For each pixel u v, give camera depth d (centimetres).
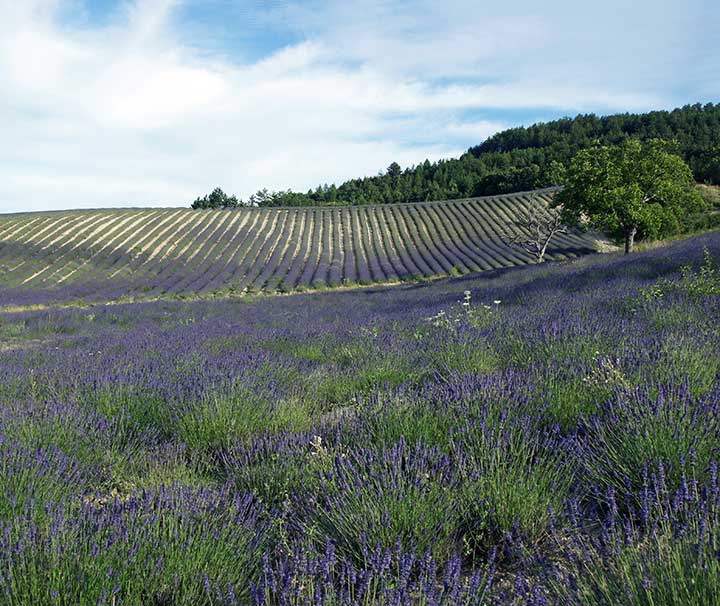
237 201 13750
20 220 5784
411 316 1145
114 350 970
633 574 200
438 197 12788
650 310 773
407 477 302
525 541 264
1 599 207
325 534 273
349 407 490
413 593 229
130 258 4991
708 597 181
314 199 14288
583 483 311
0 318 1941
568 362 490
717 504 228
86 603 213
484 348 638
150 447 441
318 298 2655
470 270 4744
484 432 347
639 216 2767
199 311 2184
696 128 14025
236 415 466
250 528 277
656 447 298
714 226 4694
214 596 233
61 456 369
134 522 263
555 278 1669
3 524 262
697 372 445
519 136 18450
